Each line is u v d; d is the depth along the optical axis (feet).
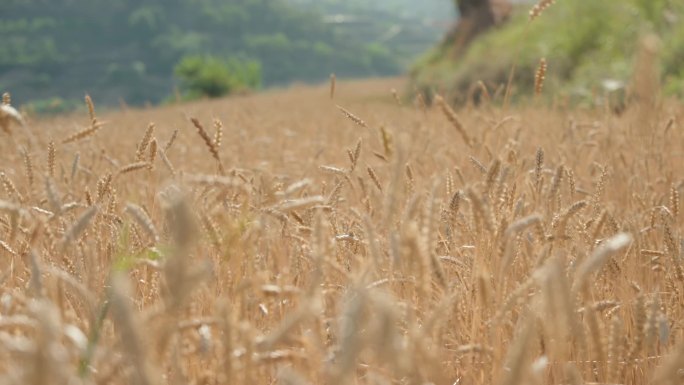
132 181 19.33
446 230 12.32
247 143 28.73
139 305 10.17
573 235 12.62
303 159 25.81
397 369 5.03
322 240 8.25
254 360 7.21
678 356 6.62
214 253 10.57
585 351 8.89
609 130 23.56
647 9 80.12
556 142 24.54
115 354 7.29
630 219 14.64
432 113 32.50
